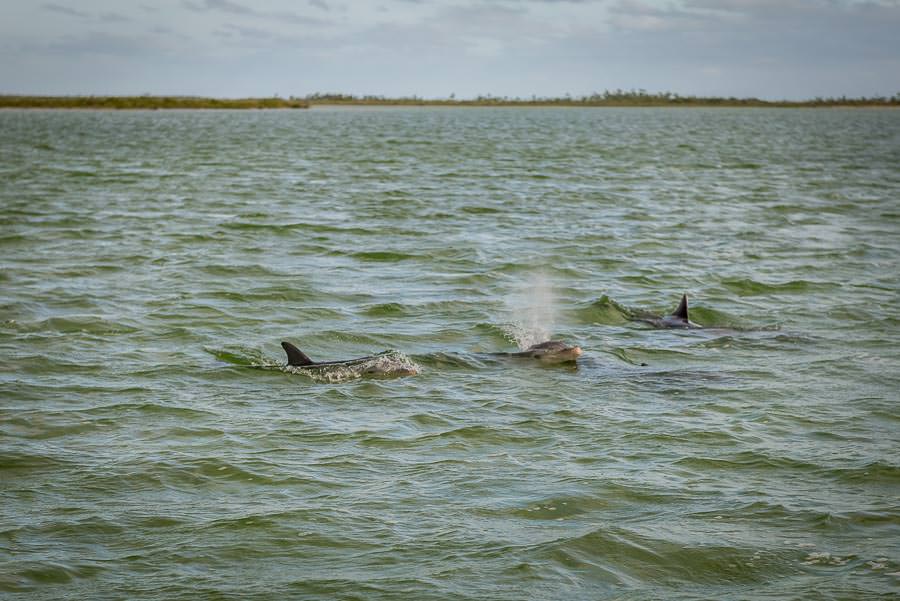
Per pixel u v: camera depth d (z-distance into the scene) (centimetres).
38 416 1573
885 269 2894
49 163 6619
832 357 1955
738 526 1195
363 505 1252
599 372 1861
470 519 1214
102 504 1251
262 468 1370
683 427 1544
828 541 1157
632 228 3684
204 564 1100
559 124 16500
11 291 2453
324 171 6225
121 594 1031
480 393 1727
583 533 1174
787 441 1481
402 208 4234
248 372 1841
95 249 3077
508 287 2631
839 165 6875
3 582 1048
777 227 3734
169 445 1457
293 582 1061
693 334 2153
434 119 19325
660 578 1080
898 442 1475
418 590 1047
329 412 1617
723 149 8938
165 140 9831
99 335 2075
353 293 2512
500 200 4584
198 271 2753
